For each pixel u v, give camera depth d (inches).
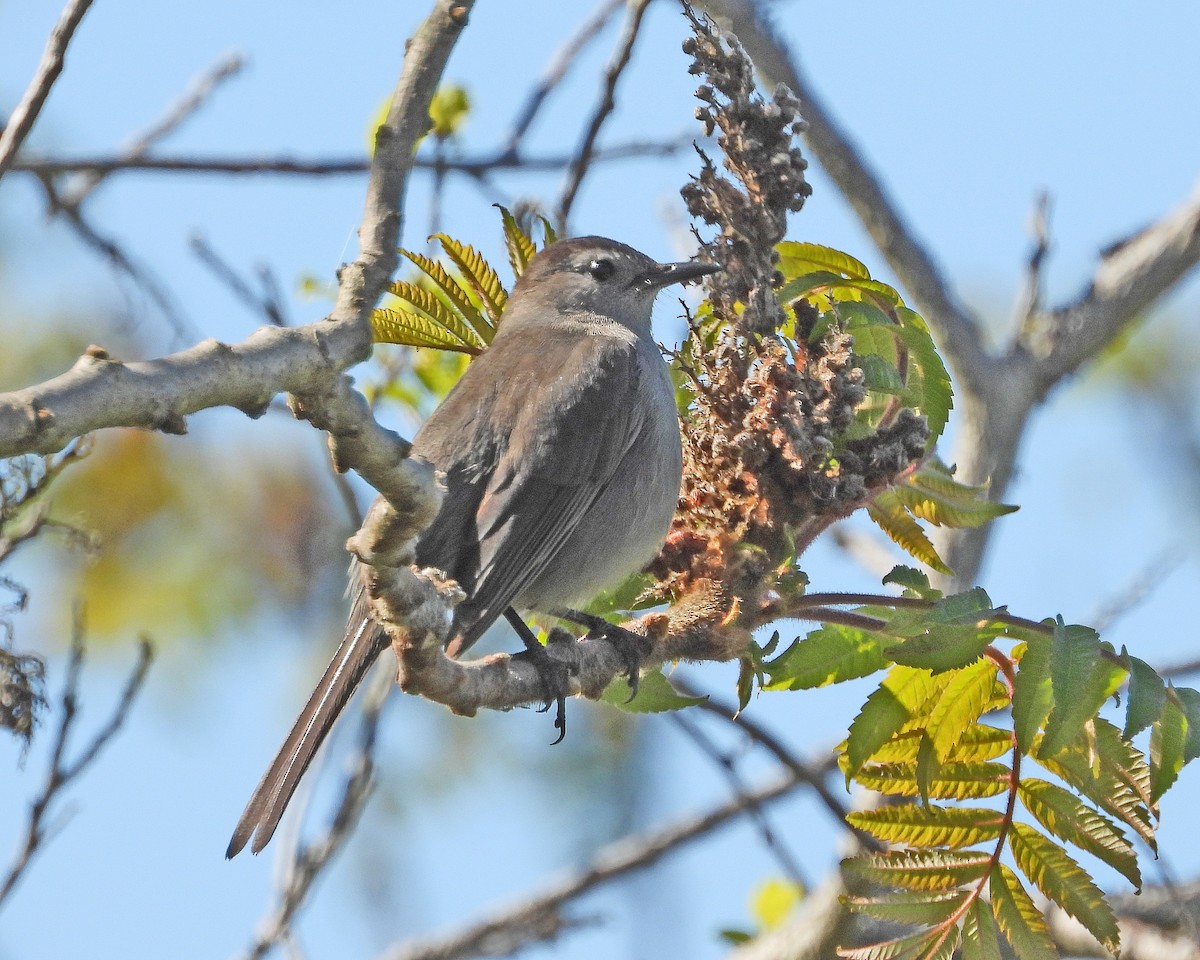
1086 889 312.7
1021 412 500.7
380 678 432.5
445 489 239.0
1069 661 286.2
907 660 291.3
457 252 358.6
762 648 330.0
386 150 224.1
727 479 331.9
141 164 482.6
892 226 509.0
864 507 343.3
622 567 411.8
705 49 324.2
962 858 317.7
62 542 420.5
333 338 208.1
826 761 521.3
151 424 189.3
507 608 402.3
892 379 336.2
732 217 324.8
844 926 438.0
